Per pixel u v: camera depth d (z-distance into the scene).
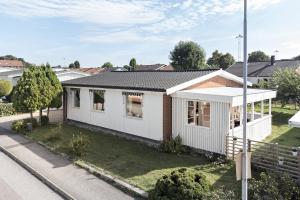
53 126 22.55
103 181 11.90
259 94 16.61
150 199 9.83
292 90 26.70
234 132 14.59
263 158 12.55
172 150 15.20
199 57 63.94
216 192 9.48
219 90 16.86
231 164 13.34
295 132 20.34
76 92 23.30
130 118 18.20
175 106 15.98
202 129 14.90
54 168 13.48
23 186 11.77
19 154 15.81
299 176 11.22
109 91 19.69
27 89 20.80
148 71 23.45
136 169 12.99
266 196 9.27
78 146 15.27
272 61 55.97
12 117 28.22
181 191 9.26
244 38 7.61
